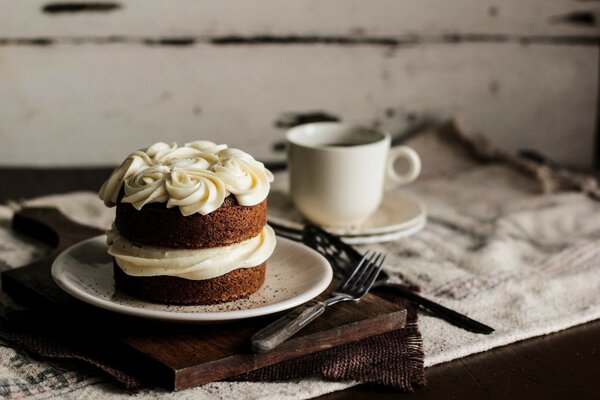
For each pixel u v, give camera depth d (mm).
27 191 1199
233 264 833
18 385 783
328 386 791
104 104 1274
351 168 1024
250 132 1320
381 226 1054
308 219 1059
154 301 837
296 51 1305
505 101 1388
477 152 1312
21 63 1245
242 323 826
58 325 849
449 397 789
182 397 772
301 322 811
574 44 1390
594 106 1421
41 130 1271
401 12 1322
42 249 1010
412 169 1100
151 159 855
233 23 1278
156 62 1272
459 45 1352
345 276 896
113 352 809
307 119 1330
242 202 833
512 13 1357
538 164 1270
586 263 1020
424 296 934
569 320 891
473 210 1173
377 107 1349
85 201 1134
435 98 1364
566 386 806
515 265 1013
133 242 838
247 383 791
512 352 851
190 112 1297
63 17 1239
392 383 790
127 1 1247
